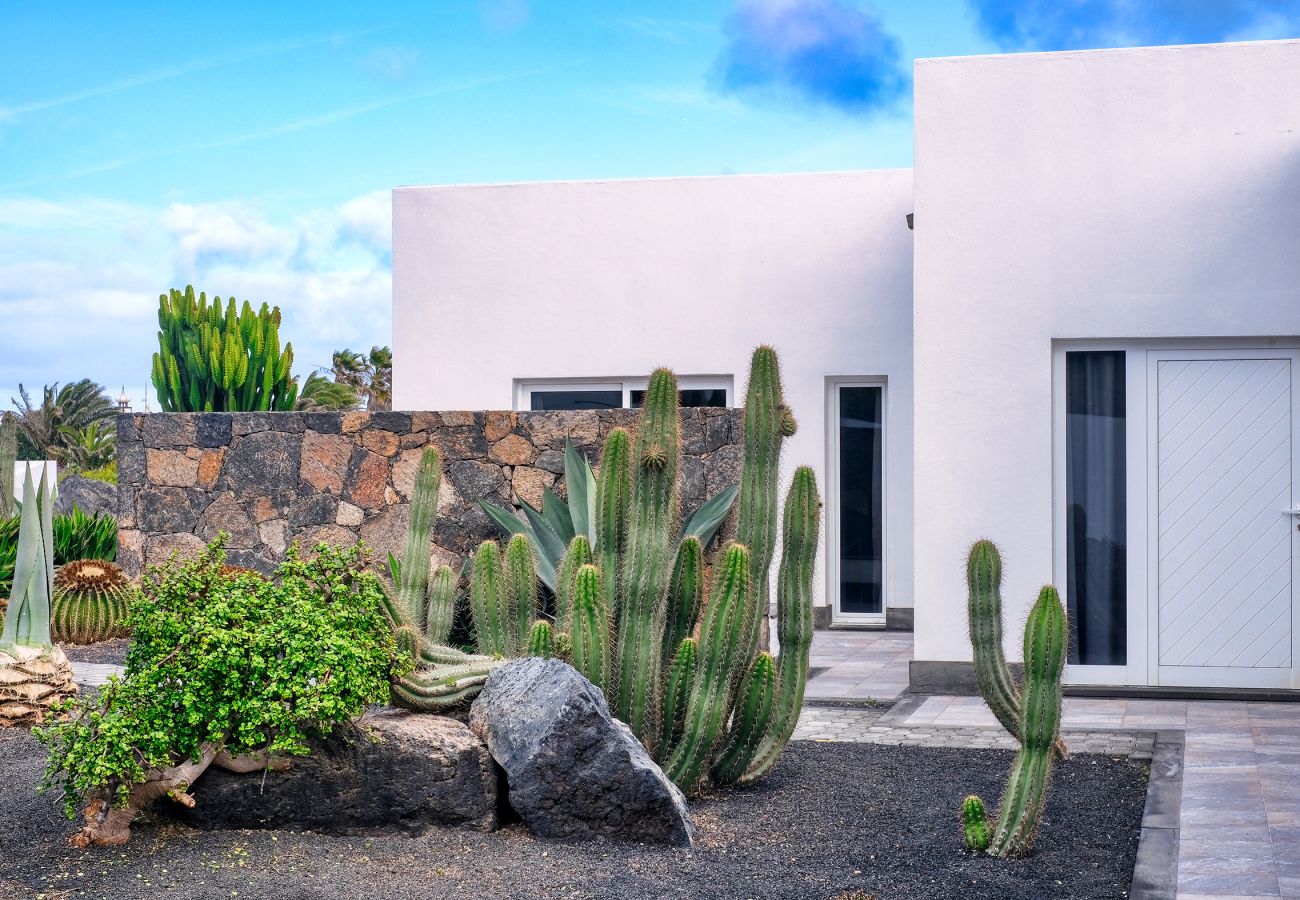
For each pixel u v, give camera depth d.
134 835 4.80
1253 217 8.59
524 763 4.93
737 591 5.57
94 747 4.45
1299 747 6.82
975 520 8.94
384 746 4.93
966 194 9.00
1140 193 8.74
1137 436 8.81
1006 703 5.52
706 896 4.32
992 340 8.95
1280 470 8.59
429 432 9.28
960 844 5.02
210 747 4.83
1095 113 8.80
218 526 9.83
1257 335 8.58
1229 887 4.39
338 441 9.55
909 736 7.38
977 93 8.99
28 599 7.12
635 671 5.48
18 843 4.70
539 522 8.22
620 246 13.52
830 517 13.51
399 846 4.83
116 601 10.24
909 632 13.09
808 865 4.72
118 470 10.05
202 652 4.62
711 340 13.41
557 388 13.78
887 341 13.20
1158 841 4.96
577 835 4.96
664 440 5.52
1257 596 8.62
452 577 7.05
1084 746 6.96
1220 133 8.62
